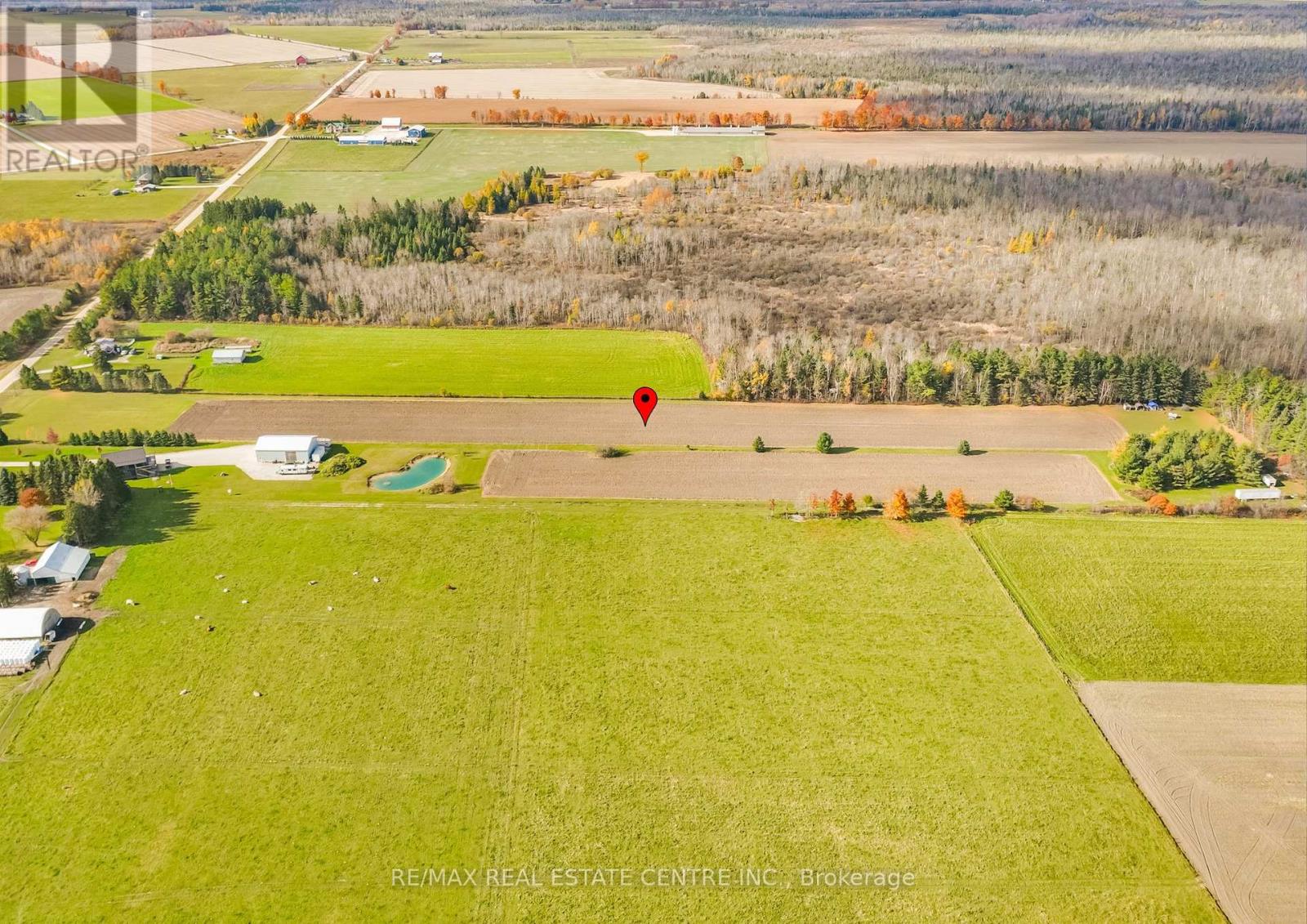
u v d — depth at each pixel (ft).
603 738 302.45
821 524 410.31
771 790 285.64
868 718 310.86
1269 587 373.81
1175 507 420.77
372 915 249.96
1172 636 348.59
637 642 342.03
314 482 442.09
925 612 358.64
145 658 330.34
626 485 440.45
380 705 313.12
